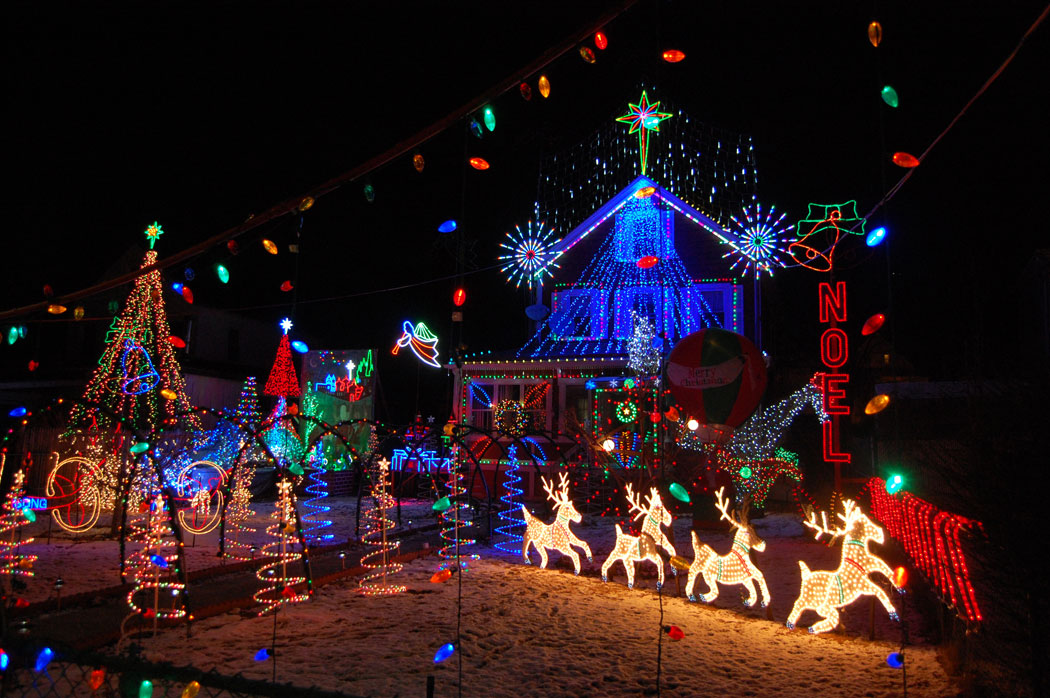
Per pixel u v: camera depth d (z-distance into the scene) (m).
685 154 20.77
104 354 16.64
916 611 7.70
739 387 10.12
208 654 5.98
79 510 14.09
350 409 21.70
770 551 11.69
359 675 5.43
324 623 7.04
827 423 12.35
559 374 18.80
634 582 9.21
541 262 20.88
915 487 7.70
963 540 4.88
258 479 18.97
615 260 20.28
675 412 10.36
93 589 8.26
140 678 3.79
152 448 7.31
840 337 12.16
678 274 19.81
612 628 6.92
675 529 13.90
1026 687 4.23
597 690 5.23
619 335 19.62
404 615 7.37
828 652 6.20
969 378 4.96
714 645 6.39
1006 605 4.29
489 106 3.49
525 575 9.62
